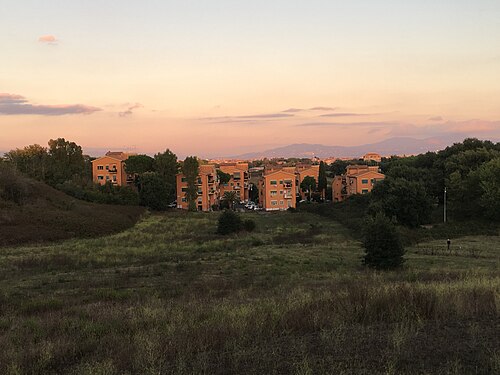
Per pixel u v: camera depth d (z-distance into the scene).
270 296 14.35
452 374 5.48
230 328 7.98
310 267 24.08
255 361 6.25
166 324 9.30
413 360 6.07
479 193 45.56
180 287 18.19
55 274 22.14
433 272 20.00
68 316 11.84
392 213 41.41
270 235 43.34
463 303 8.99
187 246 34.97
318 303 9.88
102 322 10.37
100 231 42.03
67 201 50.09
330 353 6.45
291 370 5.86
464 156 54.75
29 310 13.47
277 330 8.02
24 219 39.47
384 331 7.61
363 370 5.69
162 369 6.09
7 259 26.20
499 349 6.40
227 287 17.97
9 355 7.44
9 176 46.97
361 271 22.58
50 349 7.57
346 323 8.27
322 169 97.25
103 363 6.50
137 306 12.94
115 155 92.56
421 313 8.52
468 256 28.45
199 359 6.43
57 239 37.00
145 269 23.55
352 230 45.47
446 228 40.31
